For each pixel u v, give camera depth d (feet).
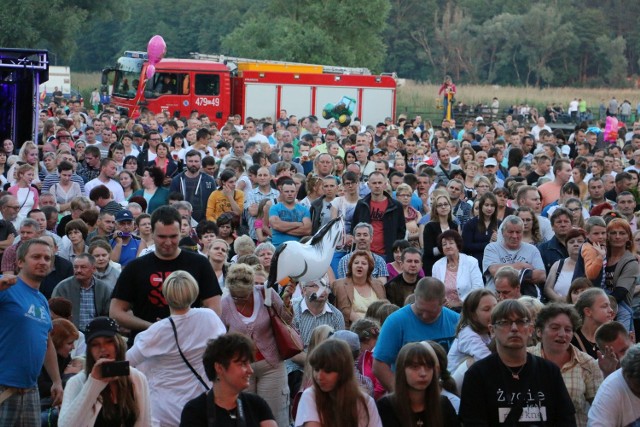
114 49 626.64
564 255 71.05
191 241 66.69
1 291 46.14
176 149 132.16
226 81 219.82
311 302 59.88
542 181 100.17
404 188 87.25
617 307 60.39
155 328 44.91
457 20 620.49
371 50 373.81
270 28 366.02
